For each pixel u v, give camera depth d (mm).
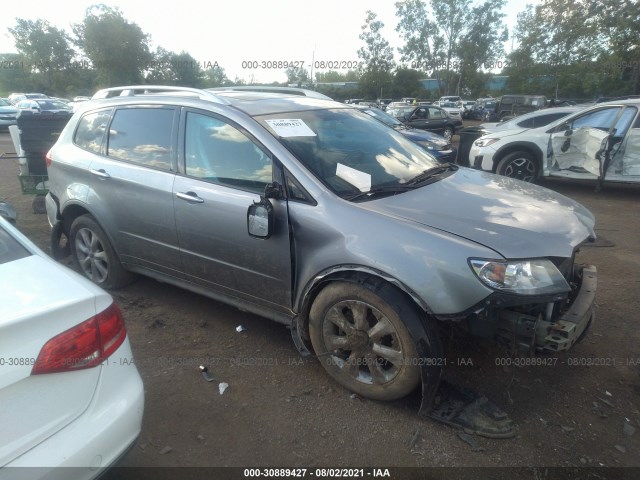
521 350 2572
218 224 3205
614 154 7969
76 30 40219
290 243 2916
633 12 28859
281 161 3006
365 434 2629
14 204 7570
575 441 2582
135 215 3723
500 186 3404
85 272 4418
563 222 2836
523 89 40562
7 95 49688
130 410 1954
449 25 51656
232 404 2865
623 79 31188
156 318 3832
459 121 20391
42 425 1686
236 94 3902
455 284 2441
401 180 3248
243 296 3309
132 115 3857
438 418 2682
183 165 3465
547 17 38438
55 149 4414
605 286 4488
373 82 44406
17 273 1933
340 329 2885
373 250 2607
